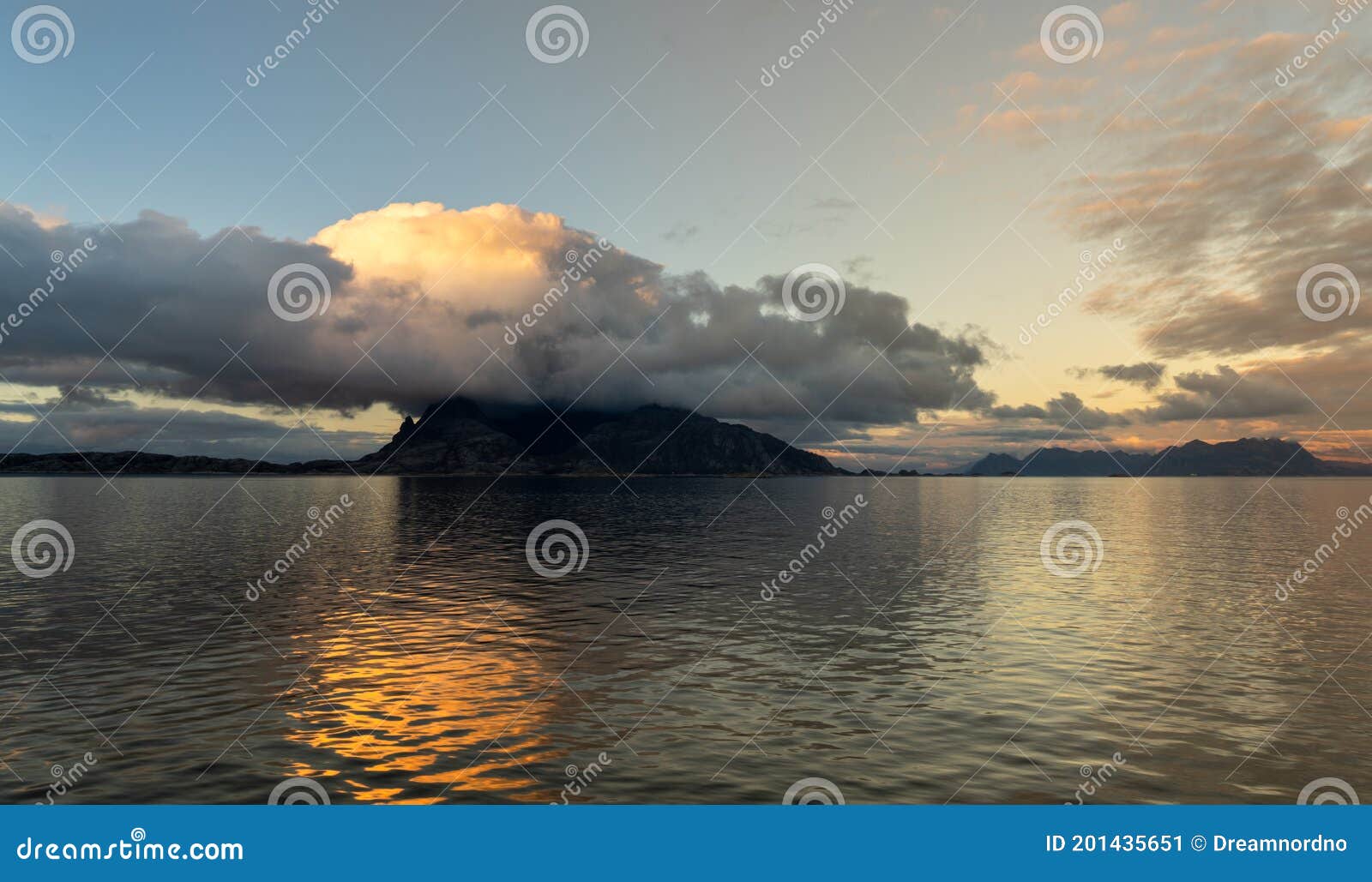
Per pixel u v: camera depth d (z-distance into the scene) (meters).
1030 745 18.16
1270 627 30.42
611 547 59.25
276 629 29.72
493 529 75.56
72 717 19.58
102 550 55.34
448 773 16.55
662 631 29.59
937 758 17.44
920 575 44.16
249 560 50.41
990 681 23.08
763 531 73.50
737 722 19.50
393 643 27.62
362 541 63.09
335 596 36.97
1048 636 28.81
